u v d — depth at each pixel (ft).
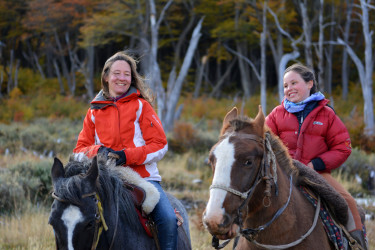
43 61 150.00
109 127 11.09
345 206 11.11
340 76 142.61
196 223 24.82
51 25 114.83
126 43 134.51
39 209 26.94
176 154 54.60
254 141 9.20
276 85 146.92
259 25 108.37
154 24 75.46
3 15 127.34
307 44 71.26
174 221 10.87
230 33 118.01
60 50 123.54
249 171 8.93
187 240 12.55
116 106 11.07
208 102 110.42
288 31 115.65
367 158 48.21
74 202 8.64
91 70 120.37
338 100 113.60
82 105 105.91
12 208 26.89
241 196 8.77
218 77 141.69
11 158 42.32
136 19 86.99
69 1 106.32
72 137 62.39
